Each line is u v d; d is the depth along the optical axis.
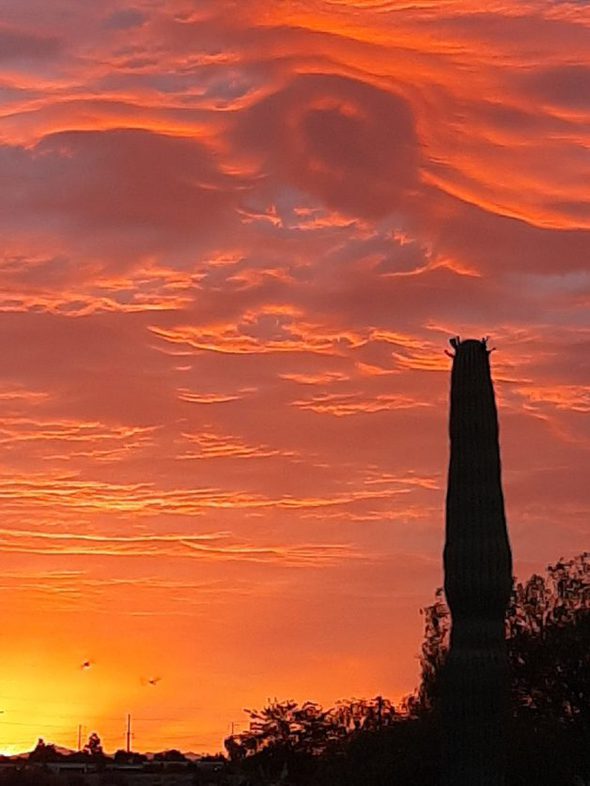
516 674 54.22
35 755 121.38
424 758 49.38
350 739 55.25
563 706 53.62
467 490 32.47
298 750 72.12
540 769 48.09
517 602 55.97
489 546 32.12
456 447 32.81
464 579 32.09
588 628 53.81
